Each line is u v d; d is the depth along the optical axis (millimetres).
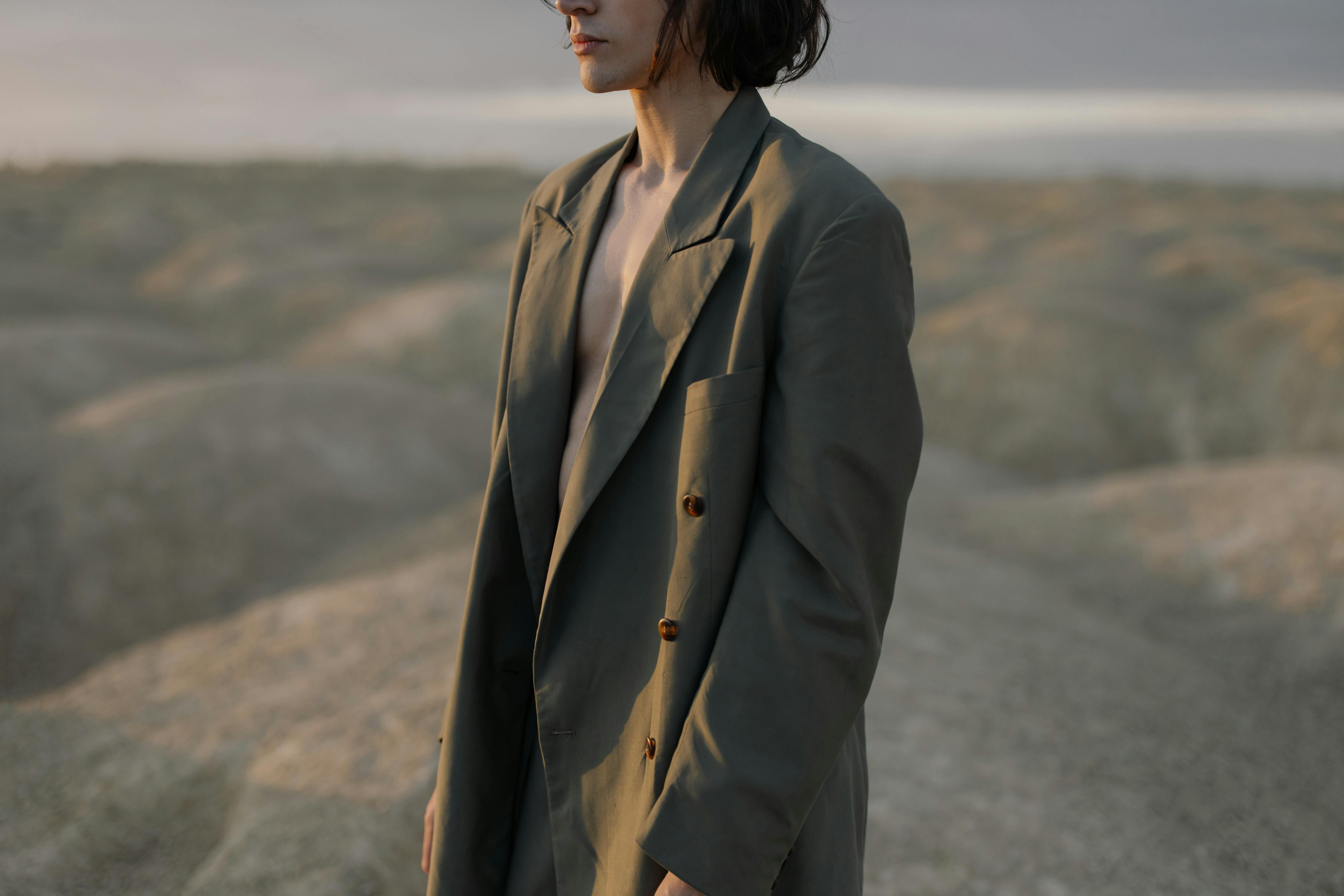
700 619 1018
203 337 17703
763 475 999
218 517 8016
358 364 14016
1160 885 2830
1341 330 13445
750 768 949
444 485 9758
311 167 50125
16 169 41719
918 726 3535
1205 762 3754
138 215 28484
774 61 1097
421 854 2725
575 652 1150
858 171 1009
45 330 13109
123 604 7180
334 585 5133
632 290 1082
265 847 2783
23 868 2994
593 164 1279
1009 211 38562
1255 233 27344
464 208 35719
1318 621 5578
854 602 958
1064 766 3420
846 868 1161
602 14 1067
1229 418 13234
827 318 947
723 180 1065
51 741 3682
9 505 7734
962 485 10062
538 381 1184
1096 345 14859
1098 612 6062
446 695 3506
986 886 2703
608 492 1108
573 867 1189
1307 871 3102
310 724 3512
